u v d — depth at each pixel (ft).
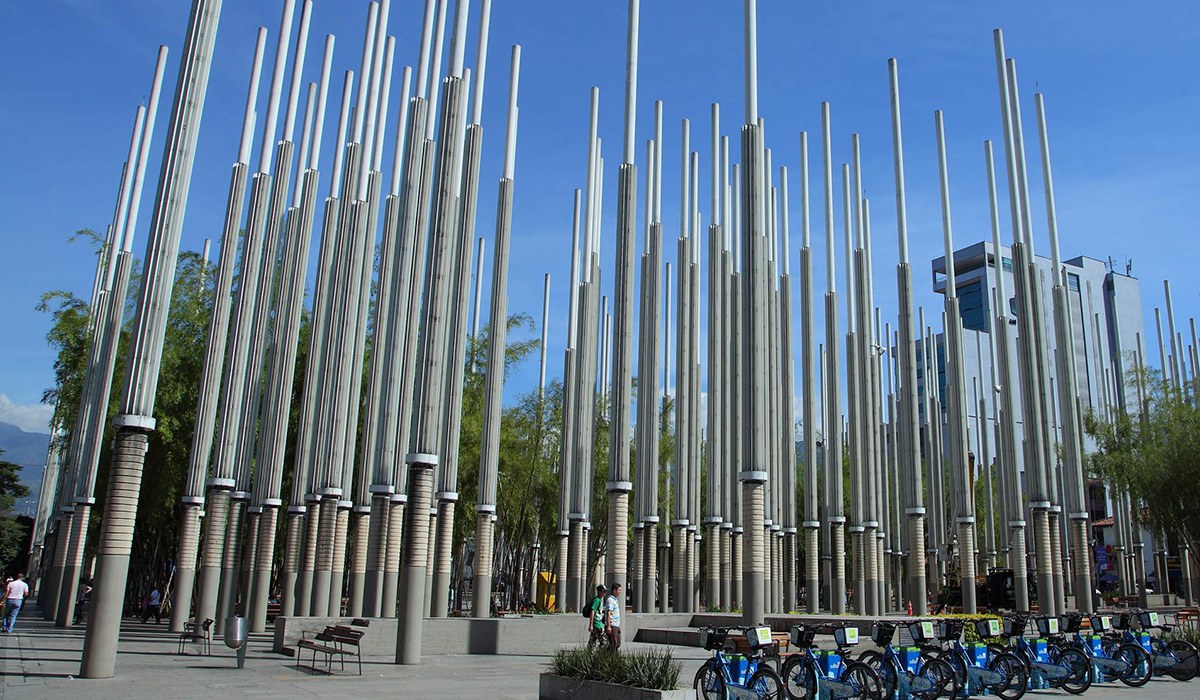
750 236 75.05
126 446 51.24
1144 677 49.42
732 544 113.50
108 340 97.55
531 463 127.85
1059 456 129.59
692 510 113.91
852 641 40.40
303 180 96.27
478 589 88.89
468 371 122.42
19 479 239.71
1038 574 104.06
